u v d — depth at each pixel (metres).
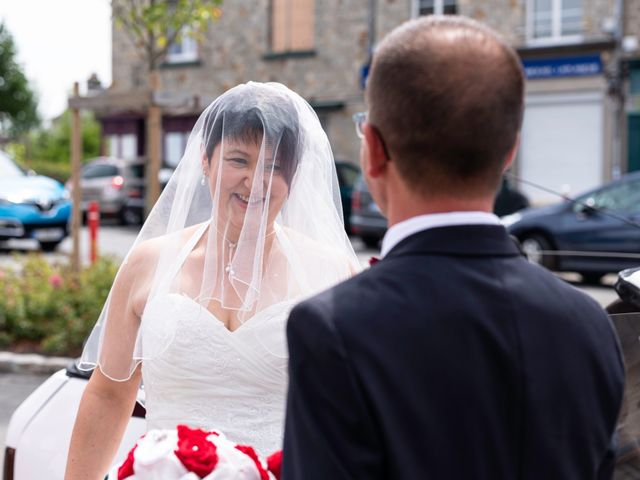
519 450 1.21
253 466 1.68
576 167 17.64
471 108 1.23
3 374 6.72
